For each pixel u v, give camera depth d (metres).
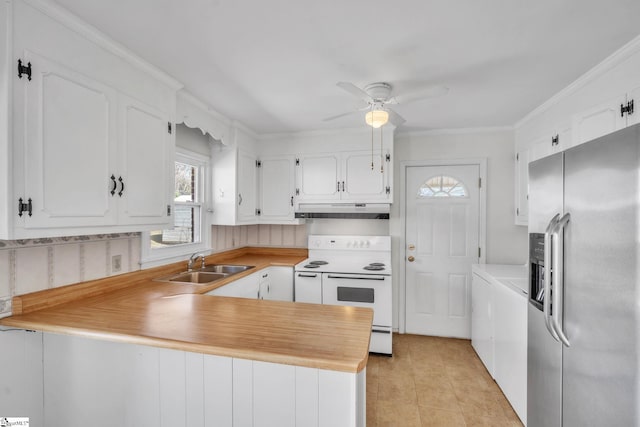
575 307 1.29
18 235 1.22
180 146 2.71
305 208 3.42
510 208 3.26
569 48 1.70
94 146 1.52
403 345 3.21
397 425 2.00
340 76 2.04
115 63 1.65
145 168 1.85
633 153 1.02
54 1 1.32
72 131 1.42
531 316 1.71
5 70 1.18
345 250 3.54
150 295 1.92
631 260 1.03
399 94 2.31
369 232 3.60
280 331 1.33
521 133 3.06
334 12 1.40
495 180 3.30
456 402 2.23
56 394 1.51
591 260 1.20
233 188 3.06
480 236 3.33
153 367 1.37
